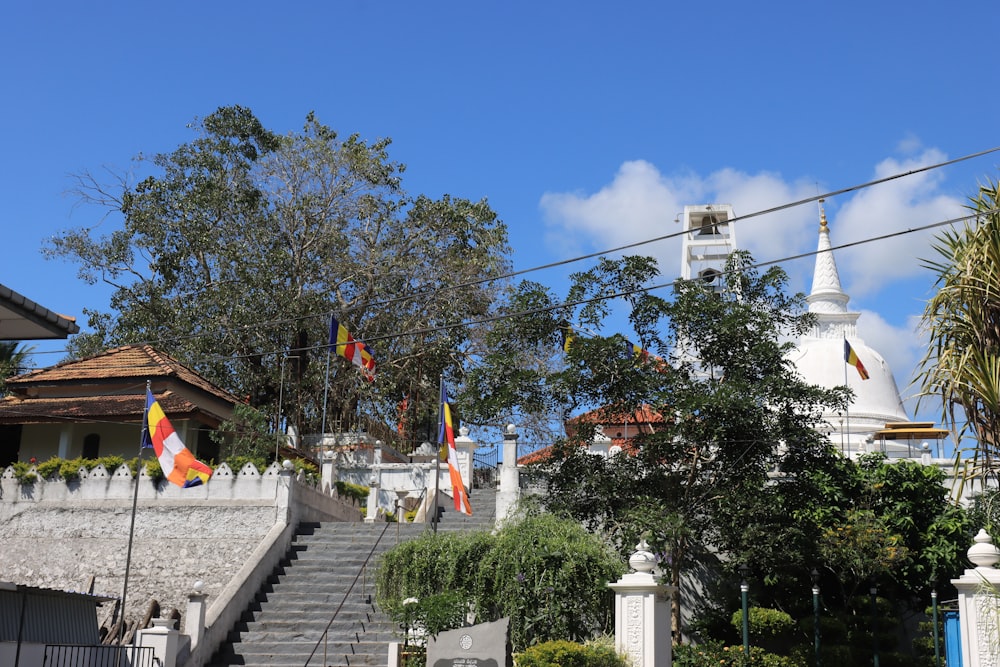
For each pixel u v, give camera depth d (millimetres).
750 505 24688
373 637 24469
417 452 40250
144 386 38094
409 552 24031
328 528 30734
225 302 47156
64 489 31219
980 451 14656
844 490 28141
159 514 30391
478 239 51562
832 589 27500
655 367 27250
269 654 23750
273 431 48344
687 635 27578
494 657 16797
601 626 22062
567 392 27062
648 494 25844
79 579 29891
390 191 52750
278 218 51344
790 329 27453
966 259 14531
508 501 31031
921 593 27344
